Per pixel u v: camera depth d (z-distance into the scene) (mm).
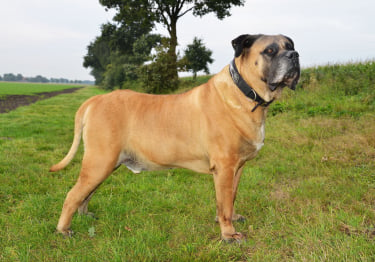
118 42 39719
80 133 2785
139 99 2758
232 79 2459
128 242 2471
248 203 3395
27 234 2631
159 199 3504
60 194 3660
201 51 25125
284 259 2213
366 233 2461
